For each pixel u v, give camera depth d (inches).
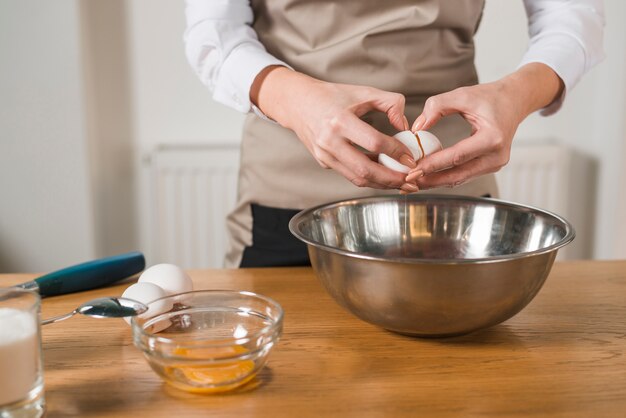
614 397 25.9
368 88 34.5
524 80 38.0
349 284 28.5
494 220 34.6
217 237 79.3
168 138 80.7
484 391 26.2
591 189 84.4
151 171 77.9
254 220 46.9
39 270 78.3
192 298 29.9
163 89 79.4
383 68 42.6
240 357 25.2
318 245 28.1
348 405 25.2
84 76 74.4
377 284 27.6
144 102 79.6
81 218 77.2
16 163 75.3
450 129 44.3
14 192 76.0
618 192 80.0
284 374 27.5
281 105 36.6
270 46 43.9
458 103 34.2
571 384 26.8
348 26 42.4
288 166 44.8
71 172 75.9
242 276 38.7
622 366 28.3
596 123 82.3
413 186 32.6
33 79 73.3
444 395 25.9
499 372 27.7
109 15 76.8
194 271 39.5
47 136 74.8
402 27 41.6
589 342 30.5
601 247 83.6
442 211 35.5
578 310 34.0
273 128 44.9
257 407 25.0
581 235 86.1
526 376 27.4
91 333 31.4
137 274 39.8
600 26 44.8
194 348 25.0
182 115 80.3
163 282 33.3
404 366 28.1
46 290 35.3
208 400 25.5
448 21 42.4
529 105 37.4
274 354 29.2
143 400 25.5
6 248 77.5
